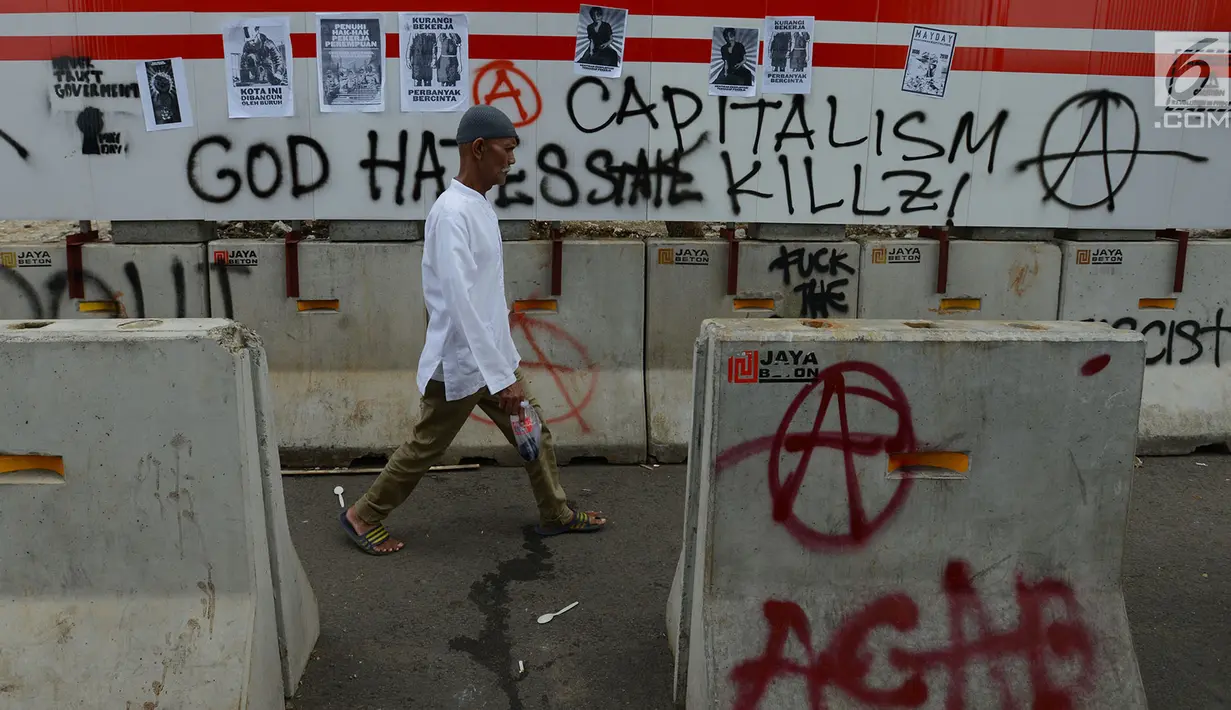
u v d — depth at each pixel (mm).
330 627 3824
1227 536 4855
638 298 5547
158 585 3104
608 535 4688
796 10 5293
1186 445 5859
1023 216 5719
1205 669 3723
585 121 5328
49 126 5203
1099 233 5859
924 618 3160
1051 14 5469
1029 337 3078
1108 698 3166
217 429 3012
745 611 3111
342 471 5352
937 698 3105
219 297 5375
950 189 5633
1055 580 3225
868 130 5496
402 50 5172
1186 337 5973
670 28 5262
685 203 5477
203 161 5258
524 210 5410
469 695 3436
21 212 5293
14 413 2996
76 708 3004
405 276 5398
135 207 5297
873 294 5695
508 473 5387
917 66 5441
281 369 5469
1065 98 5586
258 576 3145
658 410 5598
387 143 5277
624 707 3396
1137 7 5516
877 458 3092
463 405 4168
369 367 5492
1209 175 5789
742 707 3033
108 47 5129
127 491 3047
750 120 5410
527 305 5500
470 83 5227
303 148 5262
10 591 3102
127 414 3002
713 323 3186
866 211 5602
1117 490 3189
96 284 5320
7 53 5121
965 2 5402
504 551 4496
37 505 3049
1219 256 5910
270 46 5141
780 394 3025
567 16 5191
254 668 3068
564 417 5523
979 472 3139
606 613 3986
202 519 3061
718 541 3088
